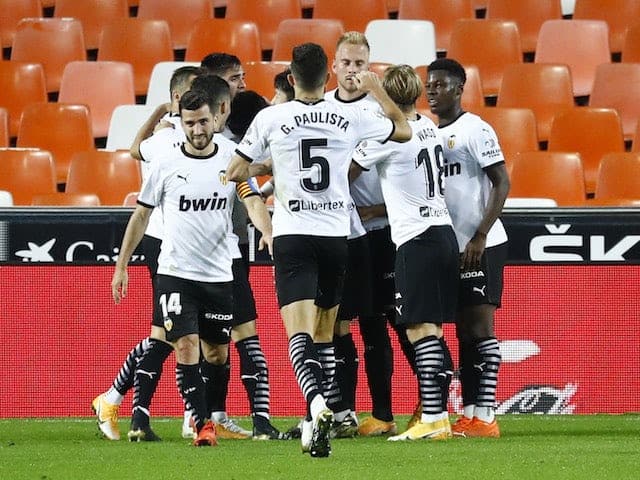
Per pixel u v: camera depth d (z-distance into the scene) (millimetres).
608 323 30250
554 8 47188
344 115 23203
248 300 26719
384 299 26781
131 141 41062
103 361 30594
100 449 24234
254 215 24234
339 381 26656
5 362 30703
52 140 42344
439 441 25125
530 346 30391
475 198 26297
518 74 42906
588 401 30438
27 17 49781
